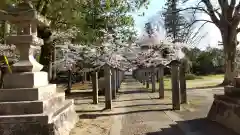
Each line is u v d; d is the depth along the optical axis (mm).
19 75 6590
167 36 16922
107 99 12211
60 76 31344
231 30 24203
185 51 15641
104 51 15211
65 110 7609
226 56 24406
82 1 11633
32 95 6367
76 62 16078
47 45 13547
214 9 24656
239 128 6773
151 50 15414
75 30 14977
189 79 34000
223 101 7996
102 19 13555
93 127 8367
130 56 16234
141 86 27891
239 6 23891
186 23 22688
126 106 13219
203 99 14961
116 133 7621
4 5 8336
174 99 11625
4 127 5883
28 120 5910
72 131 7703
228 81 23906
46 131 5891
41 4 10852
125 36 17391
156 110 11656
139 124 8797
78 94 19875
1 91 6387
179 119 9367
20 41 6805
